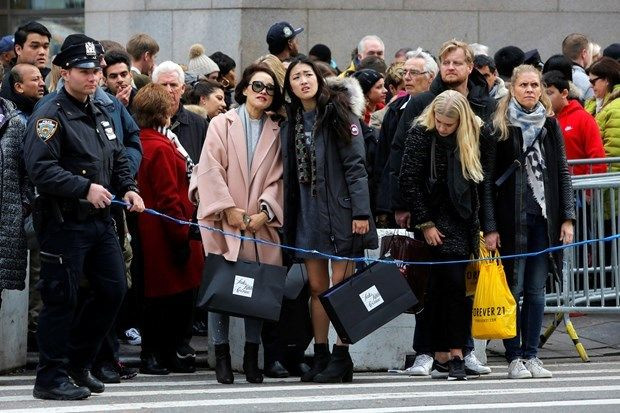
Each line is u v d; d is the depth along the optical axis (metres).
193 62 24.41
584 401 15.77
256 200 17.56
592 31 31.17
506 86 20.50
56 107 15.59
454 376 17.73
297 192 17.47
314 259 17.44
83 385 16.33
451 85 18.36
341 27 29.72
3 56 22.94
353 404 15.50
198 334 22.22
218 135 17.69
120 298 16.00
